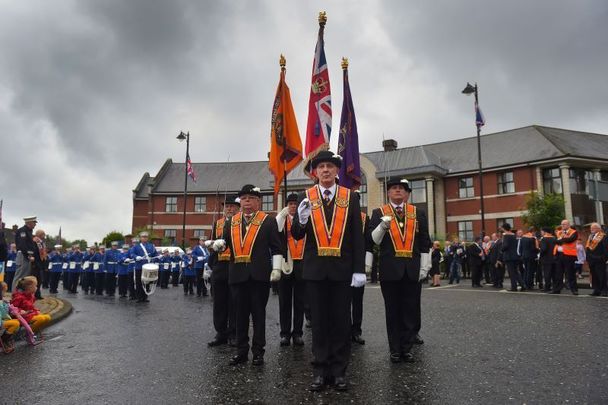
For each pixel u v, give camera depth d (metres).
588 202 27.06
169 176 41.62
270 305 11.35
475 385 4.11
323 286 4.42
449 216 31.77
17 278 12.02
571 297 11.00
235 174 40.78
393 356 5.02
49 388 4.30
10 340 6.13
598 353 5.15
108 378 4.61
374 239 5.07
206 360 5.34
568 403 3.60
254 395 3.98
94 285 17.00
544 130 30.69
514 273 13.45
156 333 7.20
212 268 6.44
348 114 8.64
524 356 5.09
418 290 5.68
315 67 8.52
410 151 34.06
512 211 28.94
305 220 4.28
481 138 33.56
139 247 12.85
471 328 6.86
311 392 4.05
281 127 7.99
